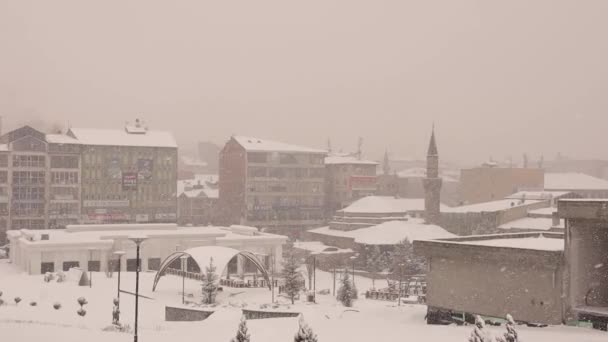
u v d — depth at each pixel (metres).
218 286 99.38
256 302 91.19
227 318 74.19
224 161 199.50
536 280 51.59
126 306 84.19
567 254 50.38
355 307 87.81
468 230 168.25
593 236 51.66
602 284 51.91
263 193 188.75
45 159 164.62
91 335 47.16
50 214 164.75
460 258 55.91
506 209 163.00
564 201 49.69
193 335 50.72
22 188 161.50
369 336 48.06
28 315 71.56
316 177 195.00
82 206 169.88
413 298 103.94
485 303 54.50
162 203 179.50
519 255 52.03
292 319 61.31
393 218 176.12
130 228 143.75
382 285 130.00
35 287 97.50
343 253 155.00
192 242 137.75
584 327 49.53
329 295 105.50
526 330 48.69
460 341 45.34
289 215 191.25
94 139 173.38
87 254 126.06
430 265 58.34
